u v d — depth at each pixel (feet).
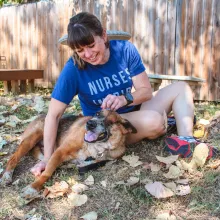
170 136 10.14
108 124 8.68
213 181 8.05
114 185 8.14
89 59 8.20
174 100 10.22
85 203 7.70
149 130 9.47
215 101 17.71
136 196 7.80
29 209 7.65
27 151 9.65
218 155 9.15
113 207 7.50
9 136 11.85
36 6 23.76
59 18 22.82
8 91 22.72
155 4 18.99
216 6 16.94
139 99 9.09
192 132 10.07
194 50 17.97
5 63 26.16
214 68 17.43
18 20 24.84
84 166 8.83
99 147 8.78
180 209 7.31
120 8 20.27
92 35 7.76
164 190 7.66
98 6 21.07
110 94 8.88
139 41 19.88
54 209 7.61
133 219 7.13
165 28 18.84
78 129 8.95
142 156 9.59
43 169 8.90
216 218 6.91
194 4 17.62
